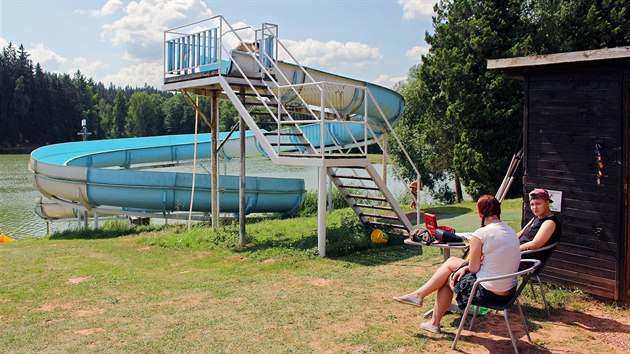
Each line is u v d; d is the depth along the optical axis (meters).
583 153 6.43
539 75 6.87
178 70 12.22
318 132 18.88
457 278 5.06
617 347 4.91
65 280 8.48
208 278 8.27
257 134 10.33
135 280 8.31
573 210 6.54
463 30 22.84
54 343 5.32
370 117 16.41
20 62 102.31
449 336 5.18
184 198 16.95
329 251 9.56
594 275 6.33
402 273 7.94
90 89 129.62
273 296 6.86
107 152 22.72
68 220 21.41
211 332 5.46
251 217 18.44
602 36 21.38
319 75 13.34
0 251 11.88
